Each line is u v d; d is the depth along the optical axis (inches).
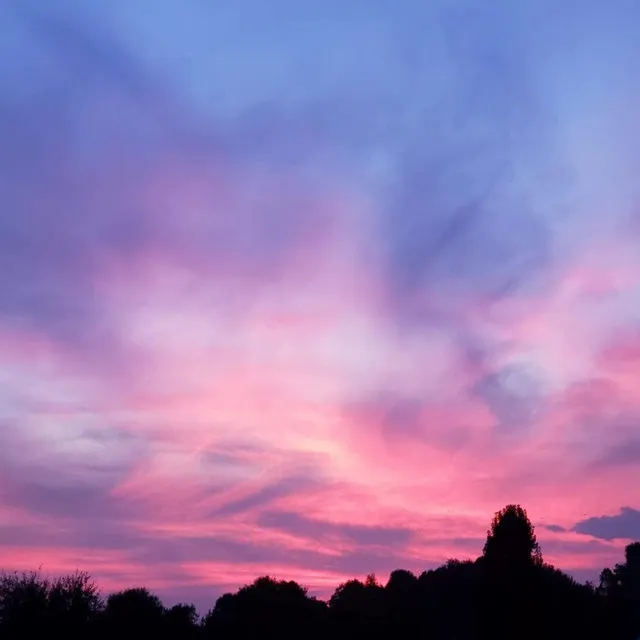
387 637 2906.0
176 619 2524.6
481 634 2413.9
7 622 1833.2
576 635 2409.0
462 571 3179.1
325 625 2950.3
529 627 2338.8
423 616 3004.4
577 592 2532.0
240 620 2854.3
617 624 2479.1
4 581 1907.0
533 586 2384.4
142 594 2436.0
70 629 1881.2
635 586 3336.6
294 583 3043.8
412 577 3479.3
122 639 2223.2
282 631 2854.3
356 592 3093.0
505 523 2481.5
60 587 1940.2
